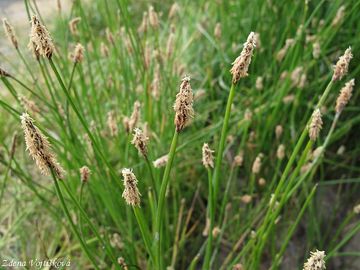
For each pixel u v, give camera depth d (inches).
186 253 6.9
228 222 6.6
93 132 5.9
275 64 7.8
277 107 6.9
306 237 7.3
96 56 7.4
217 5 9.3
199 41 10.3
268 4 8.3
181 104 3.1
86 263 6.2
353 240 7.2
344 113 7.8
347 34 7.9
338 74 3.7
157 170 5.9
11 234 6.6
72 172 6.9
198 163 7.6
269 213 4.5
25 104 5.3
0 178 7.8
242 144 6.6
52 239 6.8
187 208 7.4
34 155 3.3
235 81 3.4
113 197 6.2
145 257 6.3
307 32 8.0
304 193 7.2
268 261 7.1
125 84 7.1
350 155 7.9
